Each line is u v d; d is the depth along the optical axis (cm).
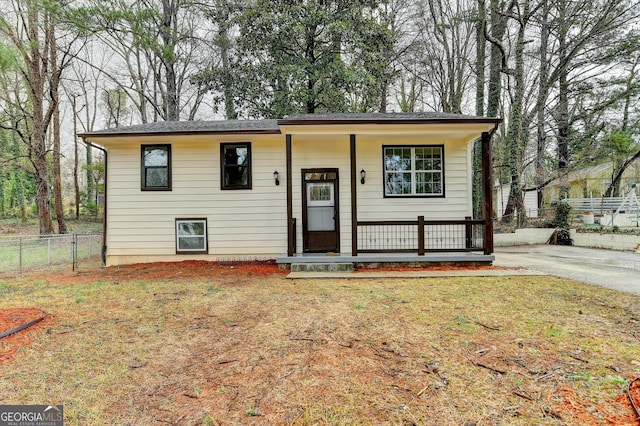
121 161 873
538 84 1483
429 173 869
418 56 1778
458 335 350
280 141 878
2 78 1493
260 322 399
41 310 446
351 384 259
